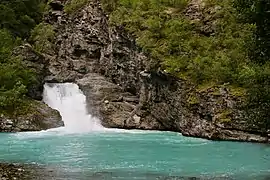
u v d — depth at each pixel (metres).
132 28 44.44
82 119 44.53
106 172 21.25
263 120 32.84
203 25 42.91
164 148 29.20
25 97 42.41
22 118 38.72
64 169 21.92
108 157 25.53
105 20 52.69
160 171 21.64
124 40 46.06
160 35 42.50
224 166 23.09
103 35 53.34
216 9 43.62
